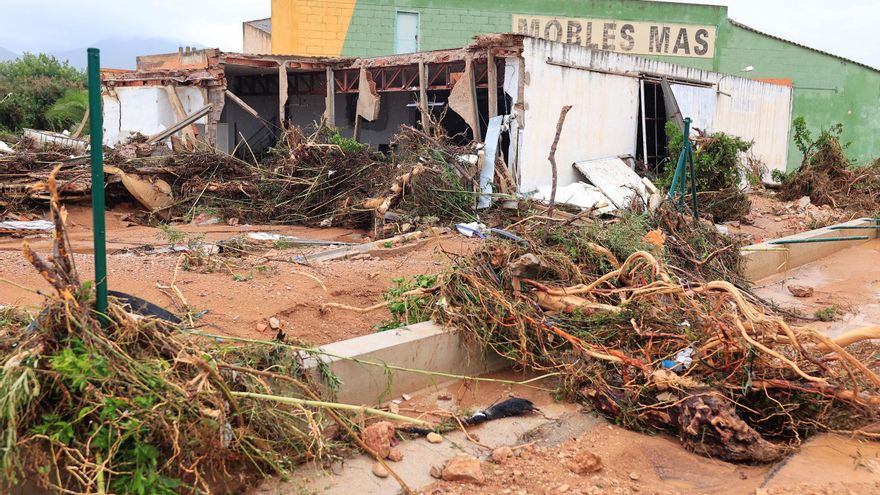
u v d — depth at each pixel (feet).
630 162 59.93
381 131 77.15
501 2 91.50
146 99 66.80
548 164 52.03
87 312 12.26
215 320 20.27
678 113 61.26
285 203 45.73
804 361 17.19
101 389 11.50
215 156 49.01
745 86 75.87
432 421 16.69
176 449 11.41
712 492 13.94
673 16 95.76
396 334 18.67
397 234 38.93
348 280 26.08
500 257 21.02
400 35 90.63
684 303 18.98
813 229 48.67
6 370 10.89
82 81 114.42
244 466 13.16
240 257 28.76
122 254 28.91
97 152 12.39
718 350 16.98
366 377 17.02
